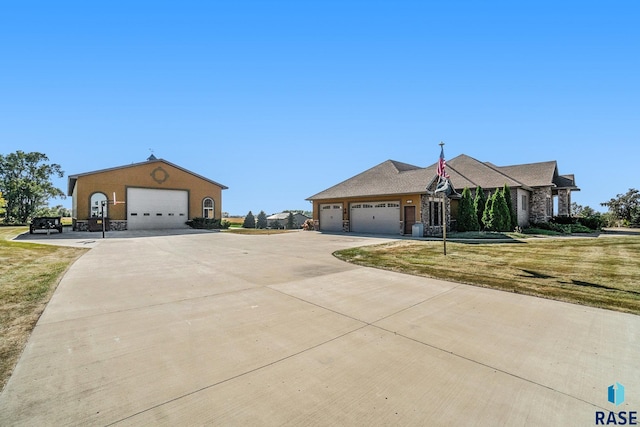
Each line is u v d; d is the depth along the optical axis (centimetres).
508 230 1886
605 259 899
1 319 402
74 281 624
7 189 4069
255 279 647
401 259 910
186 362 291
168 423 205
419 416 215
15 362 288
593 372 276
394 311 445
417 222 1795
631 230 2294
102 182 2445
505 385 255
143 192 2611
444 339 348
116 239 1614
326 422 208
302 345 331
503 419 212
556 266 790
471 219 1906
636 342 339
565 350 320
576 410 221
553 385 255
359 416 215
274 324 392
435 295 530
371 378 265
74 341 336
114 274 696
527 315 427
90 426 201
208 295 524
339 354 311
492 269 755
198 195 2894
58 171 4806
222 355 306
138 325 385
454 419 212
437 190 1062
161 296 516
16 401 227
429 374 272
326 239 1584
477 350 320
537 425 205
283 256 980
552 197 2527
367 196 1992
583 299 497
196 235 1916
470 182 2225
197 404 227
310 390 247
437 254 1012
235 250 1138
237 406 225
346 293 541
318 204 2389
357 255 991
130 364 286
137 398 233
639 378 266
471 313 436
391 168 2358
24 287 568
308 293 540
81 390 243
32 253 1005
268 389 248
